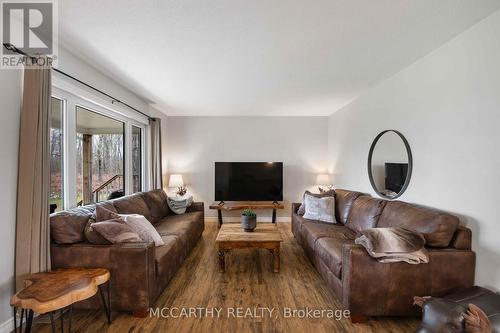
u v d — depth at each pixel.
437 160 2.31
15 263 1.81
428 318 1.62
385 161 3.15
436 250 1.98
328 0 1.62
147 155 4.41
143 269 2.00
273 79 3.13
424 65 2.47
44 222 1.90
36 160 1.85
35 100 1.84
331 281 2.38
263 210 5.41
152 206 3.65
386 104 3.15
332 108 4.73
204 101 4.21
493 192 1.80
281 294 2.42
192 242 3.54
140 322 1.98
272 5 1.67
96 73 2.80
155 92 3.68
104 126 3.27
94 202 3.03
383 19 1.83
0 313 1.73
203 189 5.41
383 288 1.96
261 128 5.39
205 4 1.66
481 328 1.44
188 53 2.39
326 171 5.41
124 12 1.74
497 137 1.77
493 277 1.80
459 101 2.07
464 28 1.97
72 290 1.53
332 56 2.46
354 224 3.21
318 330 1.90
